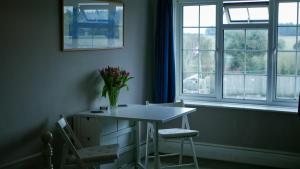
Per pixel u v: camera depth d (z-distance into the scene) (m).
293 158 4.89
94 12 4.44
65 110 4.14
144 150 5.41
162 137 4.29
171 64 5.46
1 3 3.38
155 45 5.49
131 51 5.15
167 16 5.40
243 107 5.07
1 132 3.46
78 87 4.30
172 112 4.25
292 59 5.02
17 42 3.55
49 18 3.88
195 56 5.58
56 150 4.01
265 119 5.01
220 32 5.38
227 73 5.41
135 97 5.28
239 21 5.29
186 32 5.61
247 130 5.12
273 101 5.15
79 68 4.30
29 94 3.71
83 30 4.30
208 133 5.35
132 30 5.15
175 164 5.08
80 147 3.94
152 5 5.56
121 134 4.54
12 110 3.55
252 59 5.25
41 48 3.81
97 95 4.60
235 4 5.27
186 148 5.46
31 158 3.75
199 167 4.95
